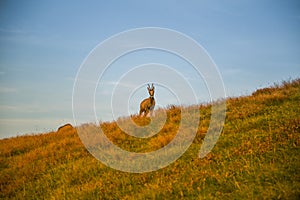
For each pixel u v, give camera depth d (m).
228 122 18.72
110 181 14.67
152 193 12.48
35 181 16.69
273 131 15.50
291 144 13.89
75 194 14.11
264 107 19.64
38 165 18.34
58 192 14.57
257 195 10.81
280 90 22.80
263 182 11.59
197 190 12.20
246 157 13.84
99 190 14.09
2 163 19.78
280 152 13.44
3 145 22.98
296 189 10.70
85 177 15.83
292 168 12.05
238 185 11.59
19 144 22.80
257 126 16.92
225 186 12.02
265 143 14.52
